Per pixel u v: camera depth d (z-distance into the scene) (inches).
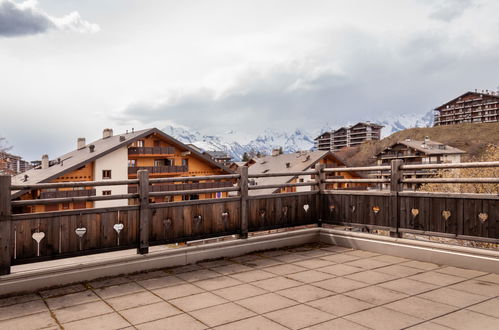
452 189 631.8
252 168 1950.1
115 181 210.4
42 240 189.6
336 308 158.2
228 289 184.5
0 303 169.5
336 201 283.9
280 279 199.3
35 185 186.2
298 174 286.2
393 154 2539.4
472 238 213.8
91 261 199.6
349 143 5713.6
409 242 236.8
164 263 221.3
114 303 168.1
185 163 1358.3
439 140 4077.3
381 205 256.7
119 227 210.7
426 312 152.9
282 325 142.5
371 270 213.5
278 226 273.9
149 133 1261.1
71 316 154.3
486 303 161.6
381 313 152.4
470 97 4847.4
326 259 239.3
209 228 242.4
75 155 1353.3
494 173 607.8
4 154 1646.2
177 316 152.8
